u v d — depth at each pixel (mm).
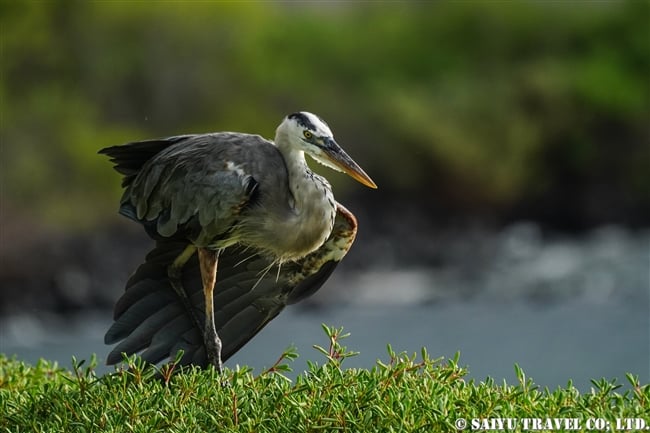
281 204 7254
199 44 39438
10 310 25156
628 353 17672
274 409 6125
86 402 6379
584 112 39562
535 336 19891
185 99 39344
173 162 7211
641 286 25141
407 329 21391
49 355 20328
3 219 30125
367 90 41906
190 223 7152
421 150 36688
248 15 40719
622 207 36812
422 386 6223
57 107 36500
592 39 46594
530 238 33500
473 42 47156
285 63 42656
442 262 29500
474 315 22875
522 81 40531
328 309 24359
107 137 35875
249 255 7492
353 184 35719
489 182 36406
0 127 35375
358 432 5812
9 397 6777
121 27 38562
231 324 7625
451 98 40000
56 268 27125
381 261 29312
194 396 6336
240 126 39062
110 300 26078
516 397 6105
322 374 6332
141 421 6156
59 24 38250
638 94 41312
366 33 46438
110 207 32938
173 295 7504
